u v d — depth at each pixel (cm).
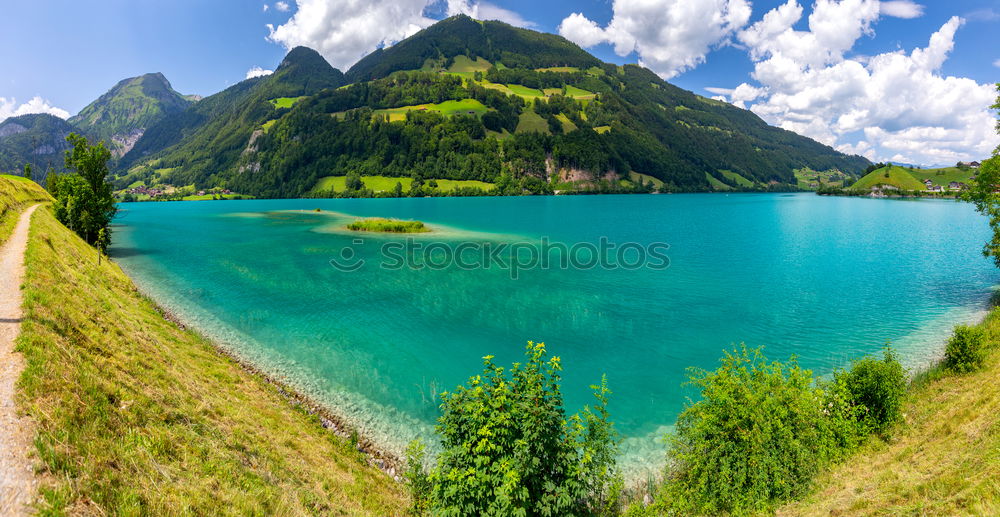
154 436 1014
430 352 2609
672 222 11325
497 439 1055
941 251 6625
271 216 13475
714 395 1291
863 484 1155
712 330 3055
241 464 1112
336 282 4319
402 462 1589
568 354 2628
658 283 4438
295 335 2792
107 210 5616
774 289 4231
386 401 2012
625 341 2842
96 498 741
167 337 2223
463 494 1049
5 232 3381
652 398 2103
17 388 926
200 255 5988
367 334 2870
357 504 1202
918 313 3444
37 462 745
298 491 1123
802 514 1089
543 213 14162
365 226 9069
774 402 1262
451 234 8500
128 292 3222
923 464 1164
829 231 9344
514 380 1157
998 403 1383
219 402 1503
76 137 5450
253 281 4331
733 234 8781
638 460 1609
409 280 4444
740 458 1209
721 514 1189
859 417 1552
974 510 829
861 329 3070
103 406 1019
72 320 1525
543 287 4209
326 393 2050
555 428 1109
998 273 4981
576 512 1125
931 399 1772
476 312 3397
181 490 873
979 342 2016
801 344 2805
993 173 3700
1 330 1235
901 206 17975
